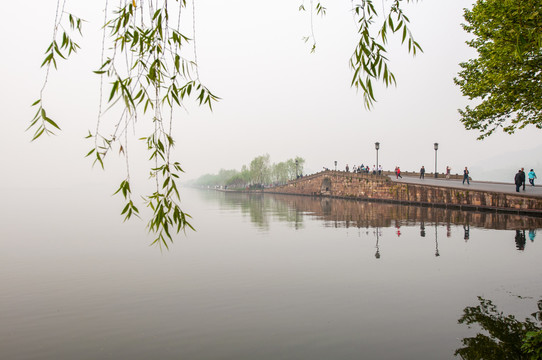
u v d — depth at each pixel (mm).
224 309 10281
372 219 30688
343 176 68188
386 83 4188
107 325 9266
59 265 16422
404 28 4215
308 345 7844
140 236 25594
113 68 3486
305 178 91250
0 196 100625
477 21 18344
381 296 10875
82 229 29969
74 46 3416
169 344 8109
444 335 8008
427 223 26188
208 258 17375
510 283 11492
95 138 3279
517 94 17234
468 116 21703
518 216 27047
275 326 8969
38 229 30047
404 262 14945
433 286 11555
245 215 39594
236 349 7785
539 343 6418
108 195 111750
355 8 4336
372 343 7812
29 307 10680
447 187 36469
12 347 8062
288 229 26844
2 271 15289
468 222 25391
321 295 11211
